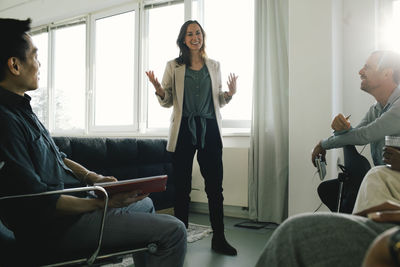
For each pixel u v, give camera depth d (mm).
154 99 4238
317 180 2643
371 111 1997
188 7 3713
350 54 2932
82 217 1006
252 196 3113
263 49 3121
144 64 4285
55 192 899
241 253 2125
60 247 965
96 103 4742
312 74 2689
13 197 858
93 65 4719
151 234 1022
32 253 931
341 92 2930
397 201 1024
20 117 989
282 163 2951
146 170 2754
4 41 990
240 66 3525
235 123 3492
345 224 578
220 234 2119
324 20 2648
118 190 981
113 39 4586
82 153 2135
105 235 996
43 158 998
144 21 4297
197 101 2039
